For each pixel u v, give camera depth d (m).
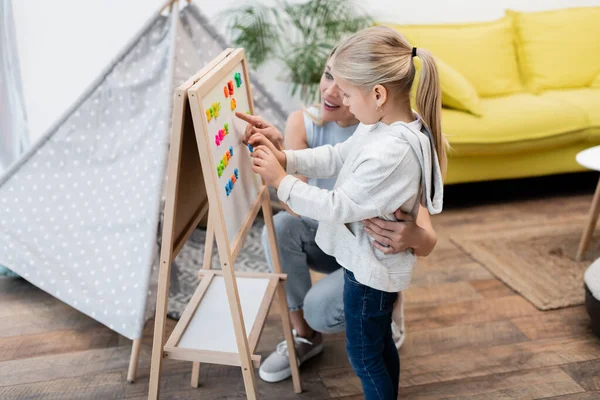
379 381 1.46
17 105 2.53
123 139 1.97
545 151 3.00
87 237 1.98
